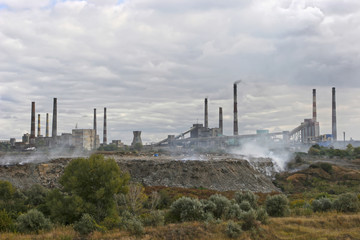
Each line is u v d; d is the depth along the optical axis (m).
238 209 35.03
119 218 33.25
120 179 38.34
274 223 30.75
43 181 81.81
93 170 37.47
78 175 36.88
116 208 37.22
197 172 93.19
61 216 34.22
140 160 106.62
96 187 37.19
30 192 52.03
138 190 42.19
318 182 103.00
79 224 29.23
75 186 36.50
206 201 36.06
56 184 80.44
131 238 25.81
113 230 29.12
